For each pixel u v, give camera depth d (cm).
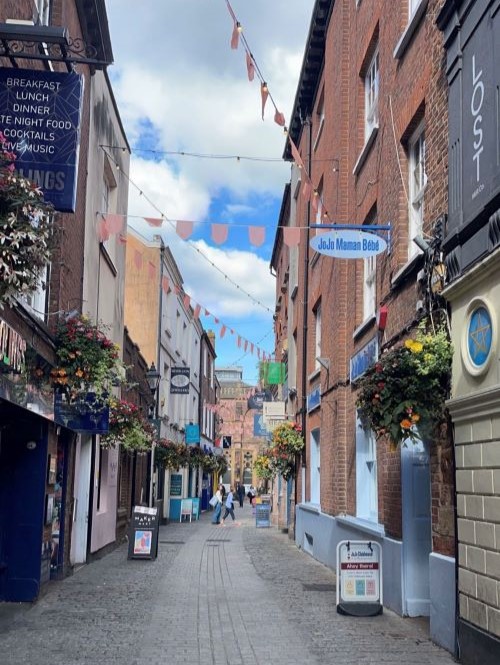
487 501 633
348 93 1464
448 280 750
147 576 1262
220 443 5550
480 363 654
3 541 980
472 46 698
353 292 1327
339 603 906
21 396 839
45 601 989
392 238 1008
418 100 901
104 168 1544
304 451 1942
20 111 772
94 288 1426
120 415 1416
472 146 689
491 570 620
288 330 2570
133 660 677
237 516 3906
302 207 2148
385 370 745
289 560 1579
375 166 1163
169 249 2808
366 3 1293
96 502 1504
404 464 918
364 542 916
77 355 992
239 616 895
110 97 1555
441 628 737
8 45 773
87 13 1221
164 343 2844
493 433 625
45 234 520
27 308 843
